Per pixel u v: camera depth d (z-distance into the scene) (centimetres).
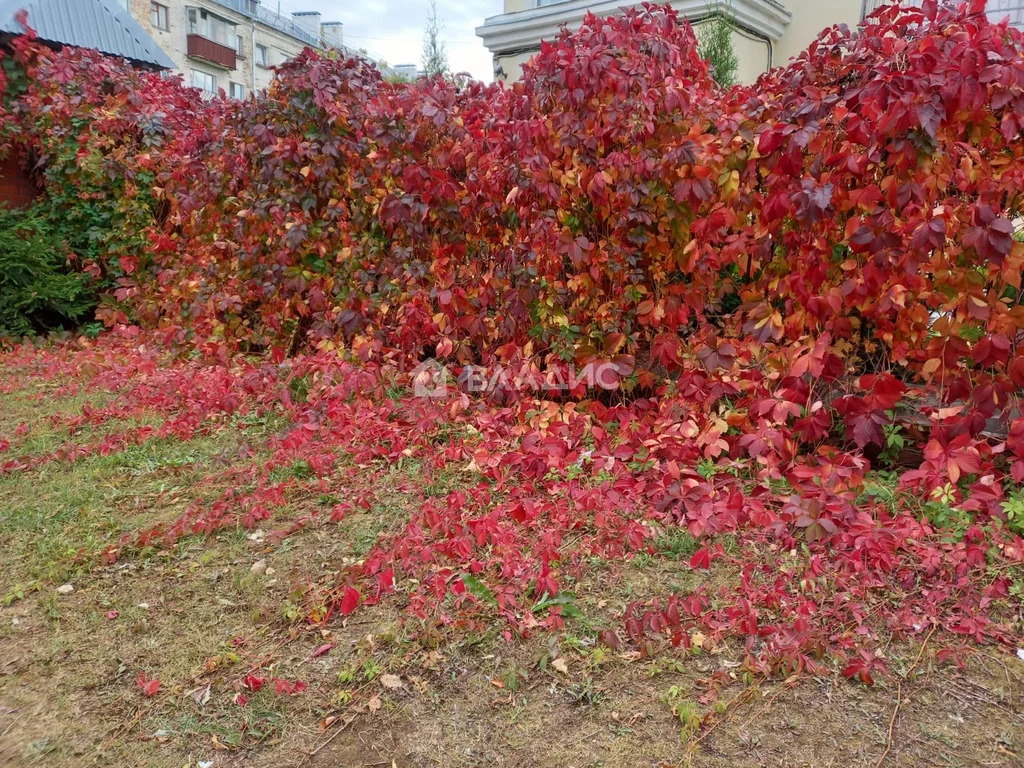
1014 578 255
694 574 271
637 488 320
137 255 674
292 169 499
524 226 404
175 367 548
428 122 445
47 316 686
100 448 396
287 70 497
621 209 366
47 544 299
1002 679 214
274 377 482
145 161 643
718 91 407
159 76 777
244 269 554
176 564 289
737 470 329
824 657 223
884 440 327
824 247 315
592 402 382
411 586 268
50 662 230
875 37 296
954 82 269
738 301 413
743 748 192
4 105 691
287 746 197
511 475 350
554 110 372
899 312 315
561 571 273
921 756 187
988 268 294
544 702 212
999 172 287
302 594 261
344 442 392
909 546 274
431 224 456
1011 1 742
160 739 199
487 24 1109
